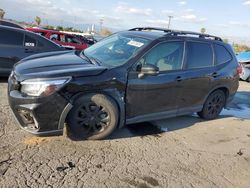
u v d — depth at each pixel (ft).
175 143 16.66
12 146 13.79
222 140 18.11
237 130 20.16
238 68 22.07
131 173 12.95
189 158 15.14
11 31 24.91
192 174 13.65
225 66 20.89
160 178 12.90
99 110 14.96
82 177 12.14
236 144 17.76
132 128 17.84
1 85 23.97
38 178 11.68
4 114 17.44
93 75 14.39
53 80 13.42
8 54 24.66
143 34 17.80
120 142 15.70
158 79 16.51
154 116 17.19
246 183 13.62
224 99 21.90
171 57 17.44
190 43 18.57
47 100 13.33
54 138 15.02
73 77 13.88
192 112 19.66
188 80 18.16
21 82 13.62
